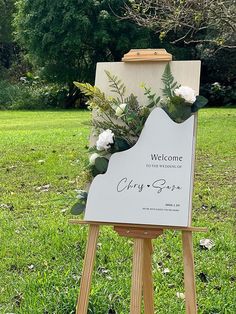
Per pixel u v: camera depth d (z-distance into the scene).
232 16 8.80
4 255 4.07
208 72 23.48
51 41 23.20
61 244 4.22
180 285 3.54
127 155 2.41
